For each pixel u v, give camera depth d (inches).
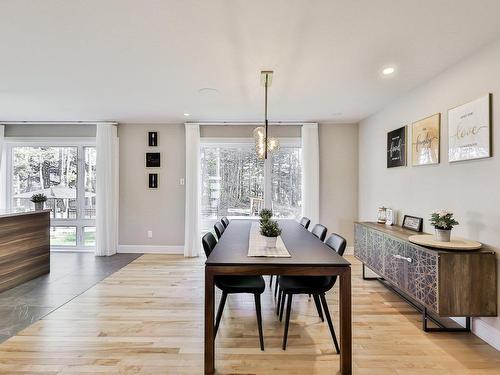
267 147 126.1
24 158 208.1
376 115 170.9
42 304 117.1
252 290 87.6
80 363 78.7
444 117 109.7
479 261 86.2
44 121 196.2
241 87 128.5
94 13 74.4
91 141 205.3
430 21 77.3
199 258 189.6
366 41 88.0
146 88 130.8
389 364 78.8
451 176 105.9
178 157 202.8
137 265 173.0
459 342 89.9
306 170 195.2
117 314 108.3
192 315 108.0
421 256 94.4
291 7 71.6
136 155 203.3
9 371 75.1
